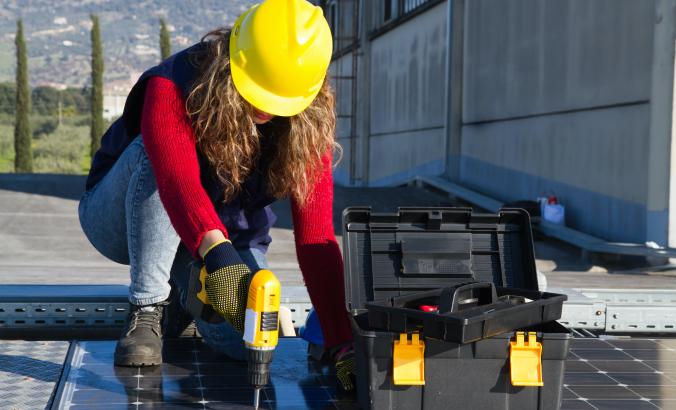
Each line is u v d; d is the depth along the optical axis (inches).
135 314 92.2
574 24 443.2
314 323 96.7
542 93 483.8
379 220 83.0
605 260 386.0
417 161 709.3
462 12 609.6
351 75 927.0
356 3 893.2
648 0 373.1
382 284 81.7
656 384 86.7
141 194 89.1
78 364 90.5
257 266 98.3
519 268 85.0
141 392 80.2
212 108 76.8
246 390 81.9
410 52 728.3
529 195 503.8
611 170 407.2
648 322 125.1
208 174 88.1
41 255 352.8
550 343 69.6
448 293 69.7
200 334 100.9
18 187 563.8
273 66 75.7
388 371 69.4
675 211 362.6
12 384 82.6
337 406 77.4
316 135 83.4
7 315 114.8
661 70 363.6
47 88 3245.6
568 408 77.1
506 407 70.3
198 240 72.5
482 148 576.4
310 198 86.7
